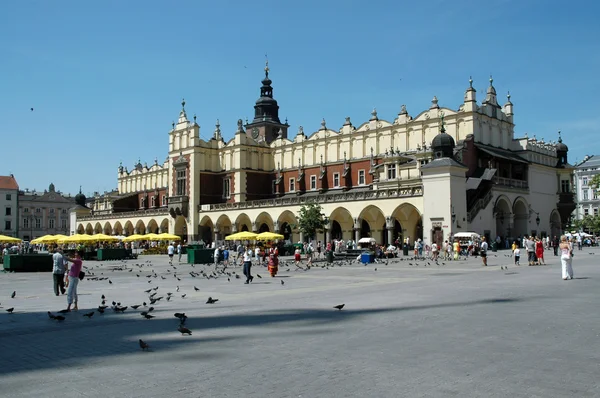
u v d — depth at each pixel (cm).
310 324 1541
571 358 1087
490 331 1373
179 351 1210
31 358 1166
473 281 2844
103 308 1891
